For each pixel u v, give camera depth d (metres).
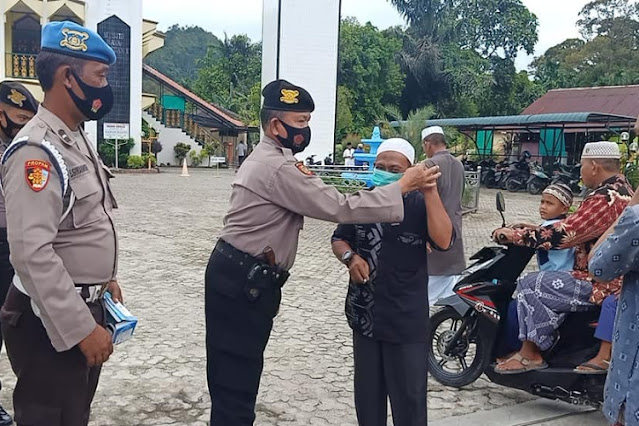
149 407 3.97
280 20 22.61
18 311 2.40
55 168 2.26
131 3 25.02
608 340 3.62
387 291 2.96
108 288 2.66
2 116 3.48
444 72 35.78
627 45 41.50
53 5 23.64
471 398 4.29
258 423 3.81
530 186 22.02
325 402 4.14
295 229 2.81
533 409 4.11
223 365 2.82
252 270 2.73
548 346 3.90
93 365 2.36
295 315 6.10
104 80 2.48
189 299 6.51
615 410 2.27
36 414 2.42
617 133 22.72
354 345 3.13
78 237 2.38
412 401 2.96
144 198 15.86
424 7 36.53
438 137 6.02
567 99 27.89
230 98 42.22
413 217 2.96
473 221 14.05
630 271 2.25
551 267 4.02
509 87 38.62
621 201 3.67
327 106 23.14
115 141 25.47
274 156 2.73
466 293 4.14
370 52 34.53
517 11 37.84
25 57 24.09
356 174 16.30
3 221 3.38
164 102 32.69
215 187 19.84
